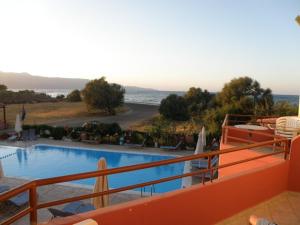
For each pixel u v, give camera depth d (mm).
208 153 3541
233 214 4117
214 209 3844
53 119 33656
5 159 15500
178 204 3410
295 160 4957
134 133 19312
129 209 2979
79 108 44938
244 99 25922
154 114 42125
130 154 16562
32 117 34125
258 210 4332
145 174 13555
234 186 4070
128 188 2965
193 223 3604
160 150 17203
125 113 43812
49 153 16859
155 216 3203
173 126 24688
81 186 9820
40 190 9305
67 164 15078
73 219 2658
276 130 7359
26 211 2266
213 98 36375
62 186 9758
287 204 4551
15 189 2102
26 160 15492
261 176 4496
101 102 40750
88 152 17094
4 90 59031
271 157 5812
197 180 10430
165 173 13680
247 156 6445
